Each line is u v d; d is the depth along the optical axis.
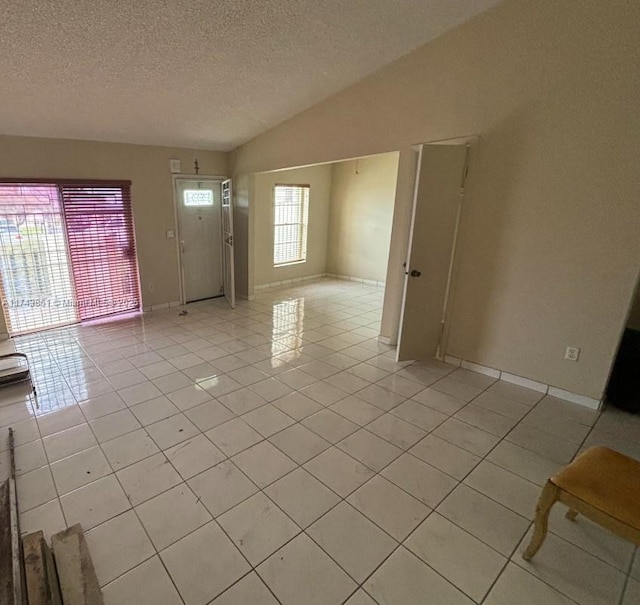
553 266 3.05
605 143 2.68
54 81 2.97
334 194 7.64
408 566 1.71
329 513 1.98
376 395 3.18
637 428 2.79
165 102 3.71
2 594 1.34
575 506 1.55
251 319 5.14
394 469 2.31
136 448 2.45
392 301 4.16
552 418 2.89
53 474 2.21
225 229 5.80
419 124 3.55
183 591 1.57
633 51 2.49
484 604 1.55
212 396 3.10
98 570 1.65
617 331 2.84
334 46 3.14
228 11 2.47
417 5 2.78
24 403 2.96
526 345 3.30
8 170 3.91
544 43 2.80
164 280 5.46
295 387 3.28
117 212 4.78
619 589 1.63
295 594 1.57
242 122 4.58
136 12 2.33
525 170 3.05
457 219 3.50
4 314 4.18
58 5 2.15
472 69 3.16
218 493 2.09
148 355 3.88
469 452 2.49
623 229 2.71
